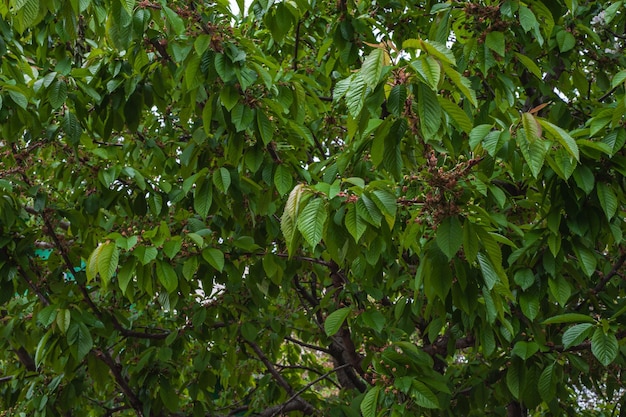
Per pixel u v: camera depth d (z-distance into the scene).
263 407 5.71
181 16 3.29
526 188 4.10
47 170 4.85
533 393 3.65
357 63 4.59
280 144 3.70
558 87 4.55
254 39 4.68
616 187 3.06
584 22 4.34
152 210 4.05
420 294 4.09
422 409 3.79
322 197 2.42
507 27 3.43
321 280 4.49
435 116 2.27
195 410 4.79
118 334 4.64
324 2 4.93
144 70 3.75
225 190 3.45
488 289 2.86
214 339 4.80
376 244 2.72
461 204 2.62
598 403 6.41
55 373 4.70
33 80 3.77
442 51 2.17
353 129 2.55
